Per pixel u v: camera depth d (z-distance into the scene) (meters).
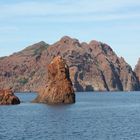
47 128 84.00
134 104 193.50
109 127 86.56
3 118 109.50
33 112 128.12
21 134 74.38
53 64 170.25
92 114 123.56
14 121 100.06
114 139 68.25
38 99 178.00
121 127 86.50
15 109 142.62
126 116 117.38
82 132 77.62
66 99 169.62
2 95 169.88
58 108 145.00
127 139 68.12
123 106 174.62
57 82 169.88
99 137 70.75
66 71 170.62
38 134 74.44
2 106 159.38
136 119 107.31
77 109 142.88
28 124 92.12
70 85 171.38
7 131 78.81
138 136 71.69
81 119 105.75
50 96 170.50
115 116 117.00
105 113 129.12
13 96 172.12
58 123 94.44
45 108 144.62
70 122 97.19
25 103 176.88
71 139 68.31
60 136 71.81
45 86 175.62
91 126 88.50
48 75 174.00
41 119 105.06
